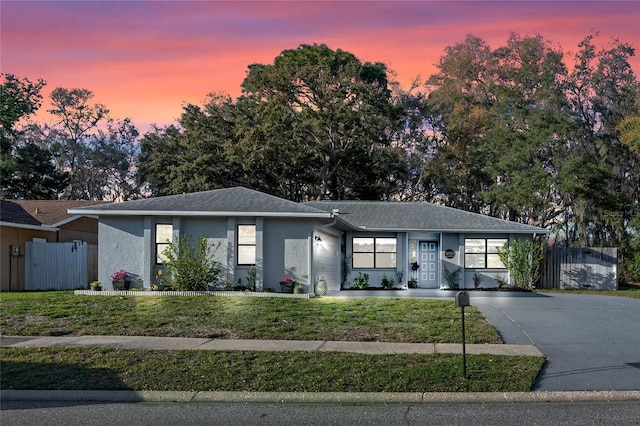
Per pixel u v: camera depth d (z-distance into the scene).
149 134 51.94
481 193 43.47
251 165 44.78
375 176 48.34
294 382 9.68
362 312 16.50
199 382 9.67
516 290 25.84
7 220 23.84
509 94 40.78
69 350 11.79
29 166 51.16
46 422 8.01
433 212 28.52
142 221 22.05
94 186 63.38
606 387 9.64
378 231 26.69
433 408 8.74
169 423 7.99
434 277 27.05
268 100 45.53
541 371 10.61
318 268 23.33
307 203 30.64
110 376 9.99
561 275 29.75
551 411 8.59
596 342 13.05
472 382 9.69
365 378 9.89
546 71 40.75
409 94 52.53
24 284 24.77
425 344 12.62
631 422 8.02
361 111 45.25
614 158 41.50
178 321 15.11
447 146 49.22
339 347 12.25
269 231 22.08
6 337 13.27
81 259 25.48
